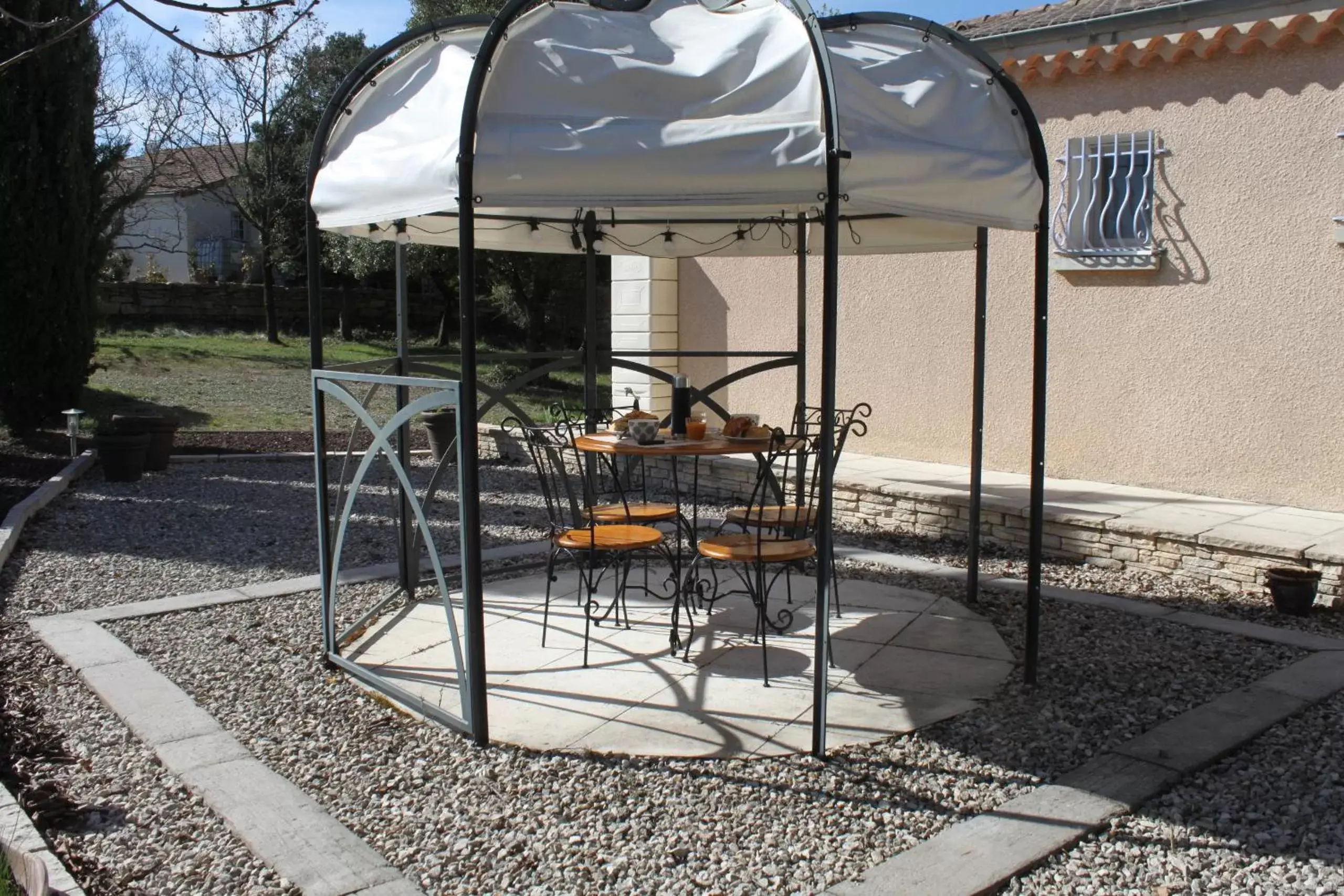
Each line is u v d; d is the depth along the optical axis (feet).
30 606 17.85
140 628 16.60
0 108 33.45
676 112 10.68
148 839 9.80
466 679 12.16
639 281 33.68
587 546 14.99
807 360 31.09
